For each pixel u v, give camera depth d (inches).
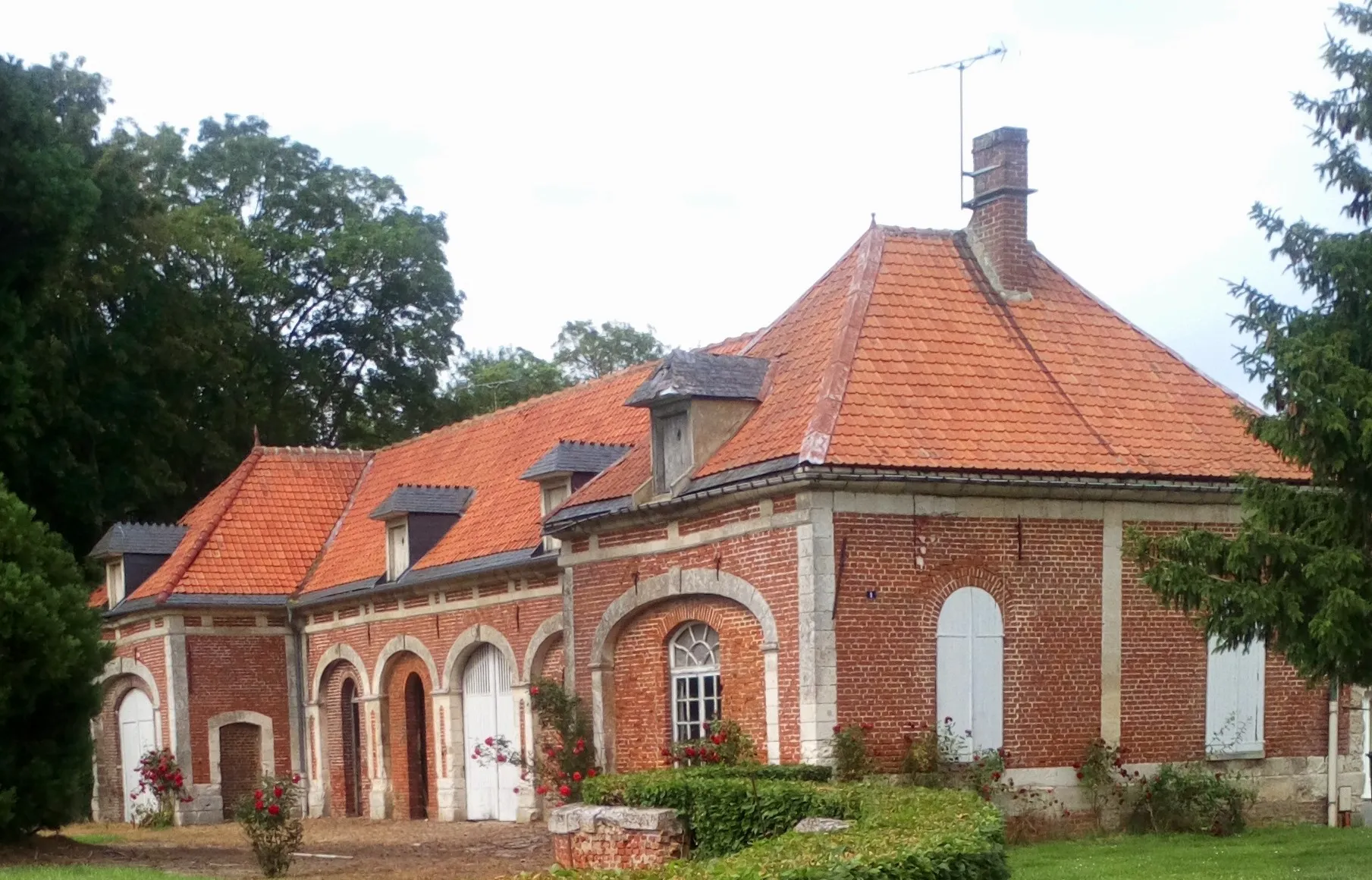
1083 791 720.3
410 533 1061.8
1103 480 721.0
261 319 1729.8
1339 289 584.7
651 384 780.0
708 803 591.5
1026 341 790.5
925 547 698.2
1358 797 792.9
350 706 1154.7
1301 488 679.1
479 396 1980.8
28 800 791.7
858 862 365.1
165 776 1093.1
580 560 837.8
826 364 744.3
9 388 1181.7
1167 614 748.0
